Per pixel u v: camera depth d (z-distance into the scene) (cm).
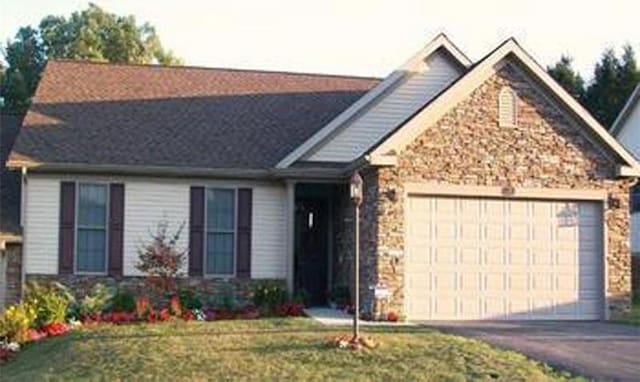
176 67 2895
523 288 2314
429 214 2262
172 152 2497
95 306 2242
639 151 4000
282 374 1495
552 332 1994
